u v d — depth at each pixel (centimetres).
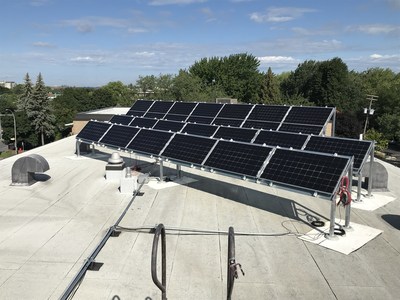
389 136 5844
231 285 569
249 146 1484
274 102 7450
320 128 2164
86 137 2298
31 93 6706
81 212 1405
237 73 8756
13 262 1023
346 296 880
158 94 7669
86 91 10350
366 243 1156
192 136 1744
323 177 1187
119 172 1823
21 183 1739
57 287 905
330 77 7469
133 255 1066
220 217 1363
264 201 1543
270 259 1052
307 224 1302
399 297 877
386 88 6581
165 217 1358
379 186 1708
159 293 883
